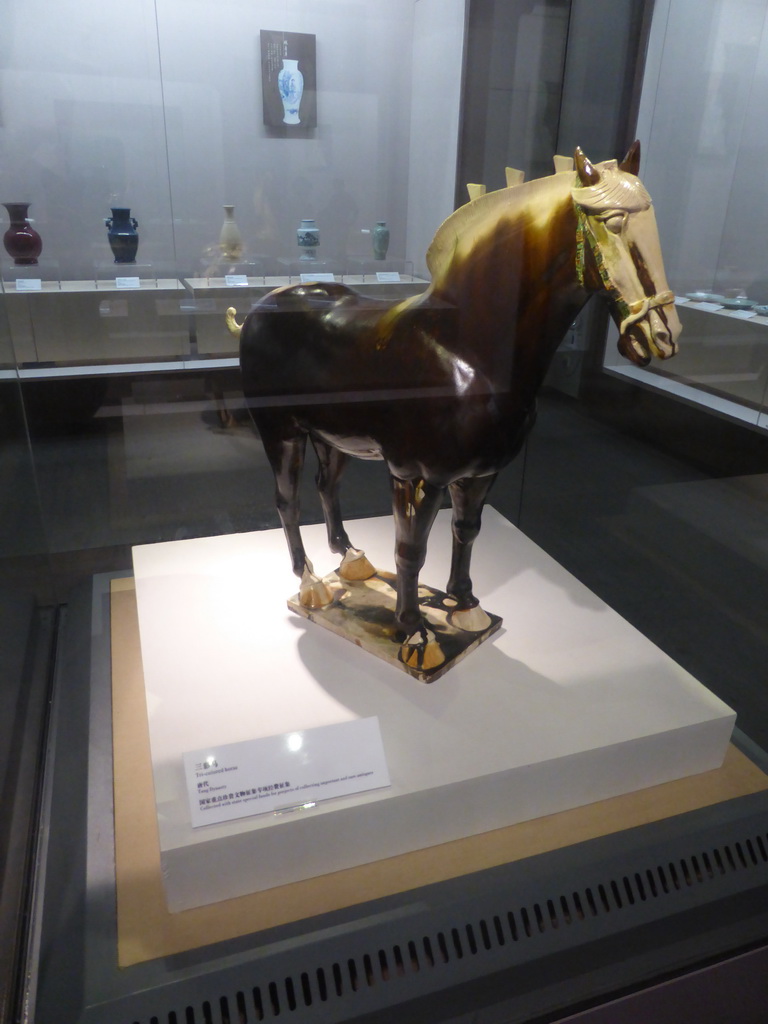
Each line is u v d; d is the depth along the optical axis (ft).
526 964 3.59
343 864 3.83
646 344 3.34
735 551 5.88
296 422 4.65
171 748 4.03
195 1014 3.23
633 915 3.77
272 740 3.96
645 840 3.99
